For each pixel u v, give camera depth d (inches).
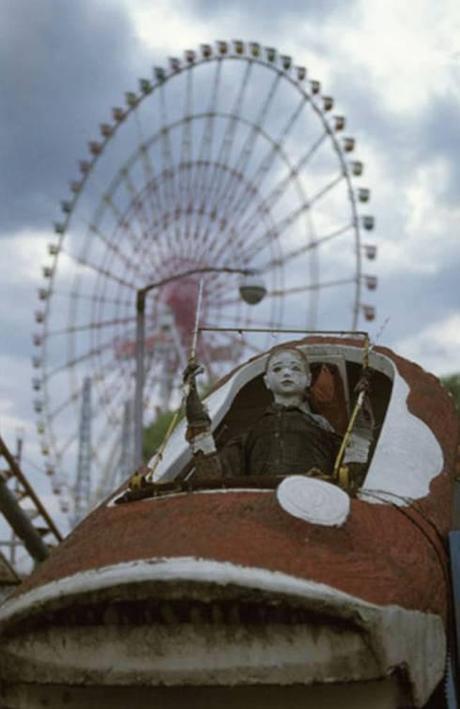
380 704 212.5
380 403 346.6
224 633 200.4
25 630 216.8
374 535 220.7
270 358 288.4
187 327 1624.0
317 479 221.0
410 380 322.0
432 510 254.2
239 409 350.6
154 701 223.6
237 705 217.9
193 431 259.6
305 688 215.3
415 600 212.5
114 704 226.7
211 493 227.3
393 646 202.1
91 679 209.0
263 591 195.2
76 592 203.3
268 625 199.3
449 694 234.1
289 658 199.2
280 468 267.3
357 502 232.5
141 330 866.8
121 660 206.2
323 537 209.3
